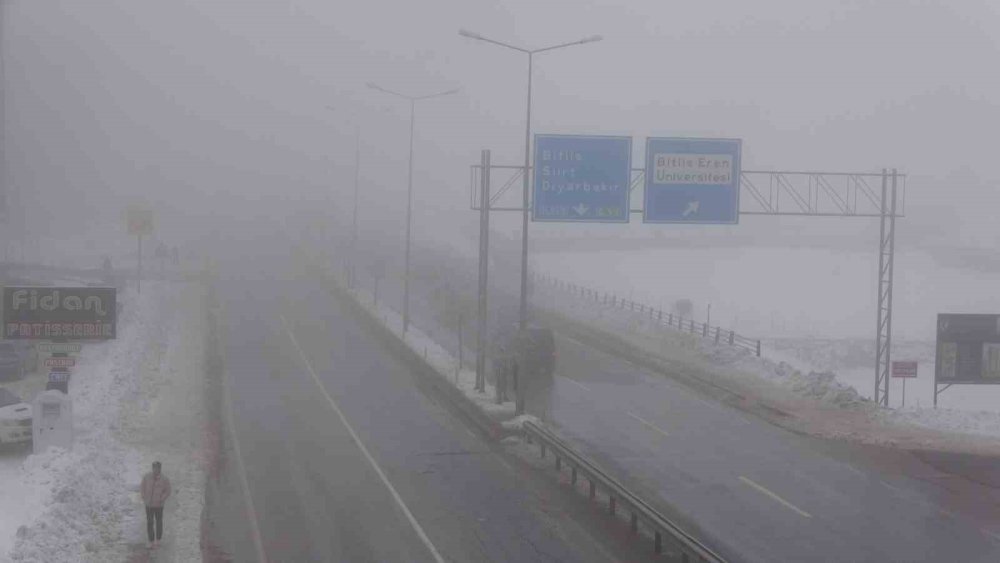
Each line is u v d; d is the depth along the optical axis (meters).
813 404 33.53
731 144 33.88
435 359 40.16
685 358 43.25
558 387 36.69
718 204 34.03
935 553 18.22
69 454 22.77
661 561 17.56
